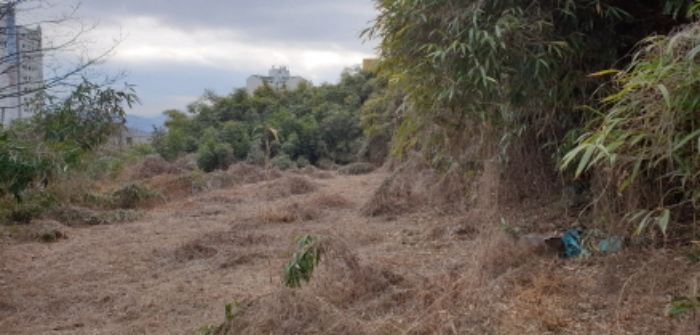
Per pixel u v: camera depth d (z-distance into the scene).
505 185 4.90
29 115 5.80
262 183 13.47
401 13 3.87
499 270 3.58
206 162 18.89
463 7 3.60
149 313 3.63
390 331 2.83
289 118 21.84
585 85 3.92
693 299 2.27
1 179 3.55
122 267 5.09
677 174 2.18
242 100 24.61
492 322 2.78
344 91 24.81
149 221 8.16
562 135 4.43
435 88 3.92
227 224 7.65
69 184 8.05
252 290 4.01
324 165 20.86
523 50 3.54
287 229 6.73
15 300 4.02
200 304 3.76
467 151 5.21
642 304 2.70
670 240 3.23
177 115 23.88
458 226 5.54
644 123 1.97
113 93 5.16
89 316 3.63
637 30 4.05
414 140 5.00
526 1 3.71
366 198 9.94
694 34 1.99
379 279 3.57
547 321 2.67
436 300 3.10
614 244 3.35
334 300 3.30
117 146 8.27
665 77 1.86
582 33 3.81
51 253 5.84
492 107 4.07
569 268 3.45
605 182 3.19
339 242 3.57
